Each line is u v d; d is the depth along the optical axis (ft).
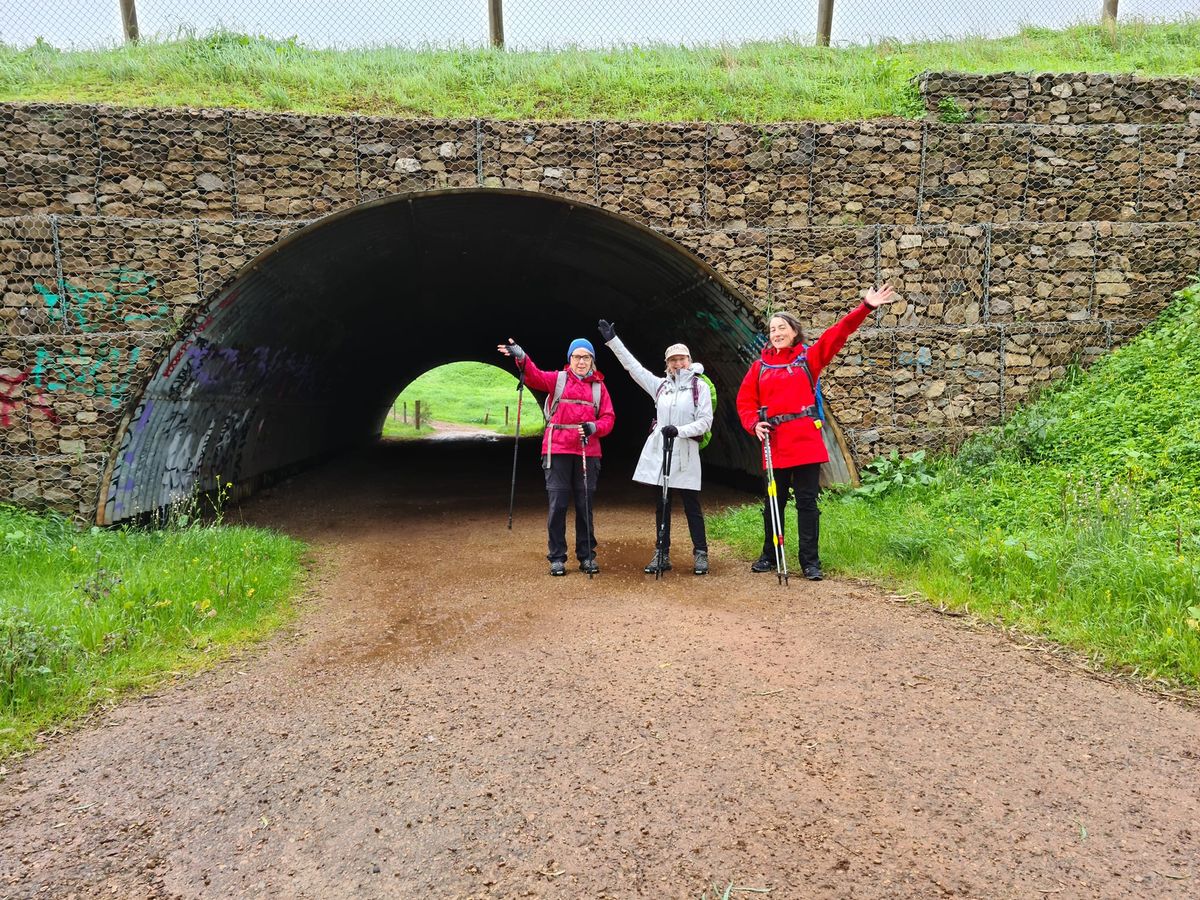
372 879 7.59
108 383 23.38
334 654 14.61
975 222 26.63
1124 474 19.66
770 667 12.81
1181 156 26.99
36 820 8.85
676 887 7.27
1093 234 26.78
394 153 25.13
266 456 38.86
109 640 13.89
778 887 7.21
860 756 9.73
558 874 7.56
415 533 27.91
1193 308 25.73
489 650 14.49
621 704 11.59
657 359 42.88
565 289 41.11
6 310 23.07
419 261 35.76
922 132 26.37
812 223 26.37
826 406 26.32
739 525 24.90
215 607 16.38
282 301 29.43
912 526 19.88
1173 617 12.43
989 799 8.65
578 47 35.27
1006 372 26.66
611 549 23.75
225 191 24.23
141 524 25.05
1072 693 11.34
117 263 23.58
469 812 8.78
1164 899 6.86
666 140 26.03
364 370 57.26
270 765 10.12
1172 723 10.28
